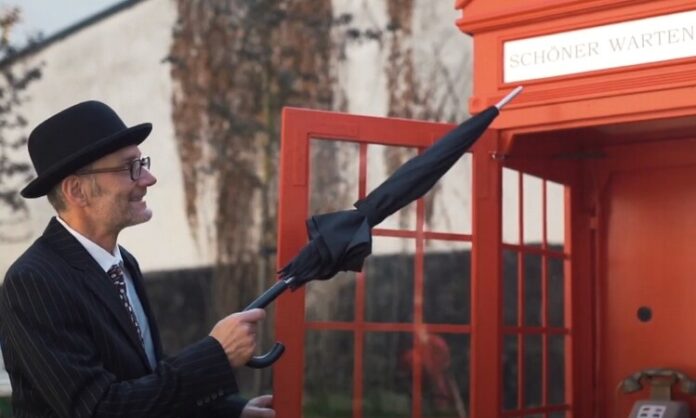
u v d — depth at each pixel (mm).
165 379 2777
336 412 5047
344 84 9773
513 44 3951
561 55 3830
